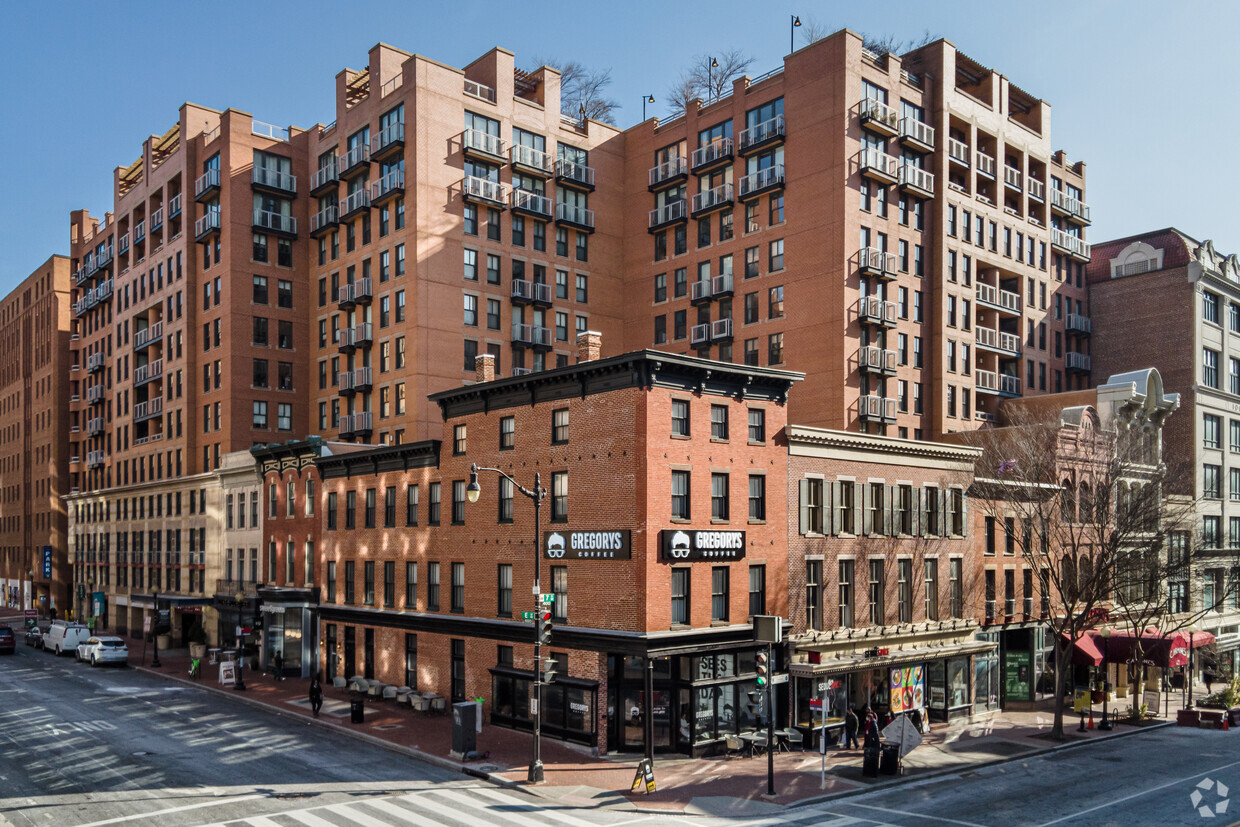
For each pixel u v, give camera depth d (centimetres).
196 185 7094
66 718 3969
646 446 3244
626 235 6956
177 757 3219
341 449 5272
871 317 5375
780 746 3447
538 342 6316
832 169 5416
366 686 4428
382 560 4600
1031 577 4775
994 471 4481
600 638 3303
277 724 3838
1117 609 5159
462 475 4088
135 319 8238
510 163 6288
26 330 10888
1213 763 3378
